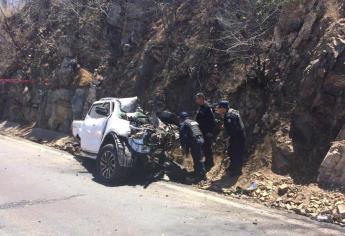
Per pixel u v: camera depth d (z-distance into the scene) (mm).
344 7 10352
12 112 21750
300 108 9891
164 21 15758
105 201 9156
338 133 9133
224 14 13422
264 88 11094
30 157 14320
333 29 10031
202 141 10516
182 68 13664
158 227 7555
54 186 10422
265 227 7637
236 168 10156
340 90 9383
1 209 8500
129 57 16516
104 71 17109
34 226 7527
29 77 21141
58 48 19688
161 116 11555
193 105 12836
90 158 12562
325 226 7746
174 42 14758
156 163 11070
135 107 12055
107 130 11289
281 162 9711
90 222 7773
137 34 16766
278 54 11211
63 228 7438
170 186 10453
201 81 12891
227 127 10086
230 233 7312
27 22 24062
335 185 8656
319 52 9992
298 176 9344
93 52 18094
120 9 17750
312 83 9805
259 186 9516
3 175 11539
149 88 14586
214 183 10281
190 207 8797
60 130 17859
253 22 12539
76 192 9875
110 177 10695
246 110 11203
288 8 11445
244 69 11938
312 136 9555
